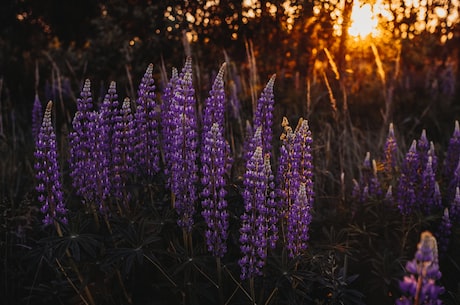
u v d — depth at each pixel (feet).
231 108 18.24
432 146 13.61
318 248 11.07
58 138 19.65
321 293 10.75
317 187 15.39
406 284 5.86
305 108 20.02
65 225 9.25
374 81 25.68
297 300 9.86
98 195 10.28
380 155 17.53
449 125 23.35
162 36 21.94
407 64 30.14
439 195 12.51
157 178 11.17
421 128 23.45
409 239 12.59
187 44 17.33
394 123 21.49
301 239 9.37
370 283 11.07
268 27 22.47
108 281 10.22
